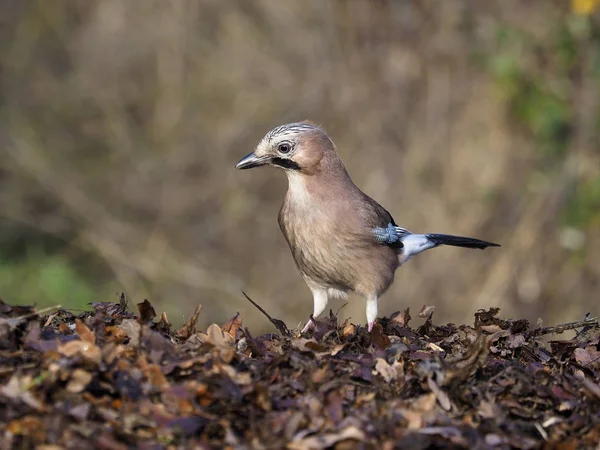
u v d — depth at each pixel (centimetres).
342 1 1672
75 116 1895
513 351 621
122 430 467
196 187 1788
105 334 572
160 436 470
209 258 1727
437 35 1591
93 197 1833
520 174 1533
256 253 1706
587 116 1539
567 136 1550
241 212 1738
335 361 555
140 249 1756
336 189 777
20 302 1645
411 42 1609
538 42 1550
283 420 481
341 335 618
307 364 541
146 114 1861
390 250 817
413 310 1484
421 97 1591
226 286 1678
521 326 659
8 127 1892
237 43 1797
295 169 773
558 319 1484
